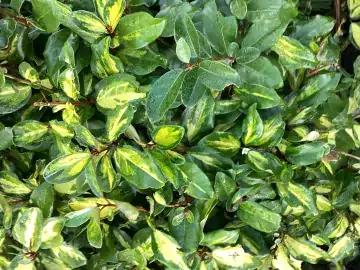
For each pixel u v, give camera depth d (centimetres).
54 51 49
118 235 53
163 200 50
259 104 51
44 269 51
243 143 51
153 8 58
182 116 52
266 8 52
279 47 53
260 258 56
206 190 49
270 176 51
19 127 49
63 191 50
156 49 52
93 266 53
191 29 47
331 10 66
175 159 48
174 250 49
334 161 58
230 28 50
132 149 46
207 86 47
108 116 46
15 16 49
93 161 45
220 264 54
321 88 55
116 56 50
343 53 67
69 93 47
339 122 57
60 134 47
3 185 52
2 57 50
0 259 51
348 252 62
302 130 54
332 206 59
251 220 52
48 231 48
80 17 45
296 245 57
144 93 47
